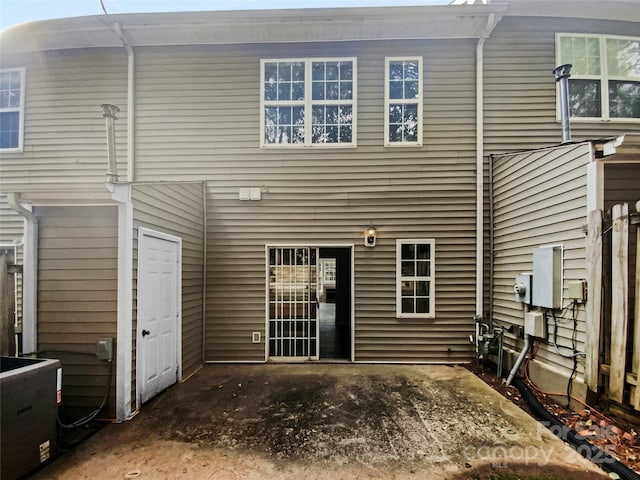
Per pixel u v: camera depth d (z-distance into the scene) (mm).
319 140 5387
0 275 3252
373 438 2924
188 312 4715
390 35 5219
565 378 3508
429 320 5172
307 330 5293
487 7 4793
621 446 2664
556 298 3686
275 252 5359
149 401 3684
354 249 5266
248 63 5410
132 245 3377
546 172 3939
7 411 2260
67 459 2617
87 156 5531
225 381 4359
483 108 5270
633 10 5145
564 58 5254
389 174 5301
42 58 5617
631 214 2902
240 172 5379
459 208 5230
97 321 3287
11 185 5621
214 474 2434
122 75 5496
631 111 5344
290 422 3219
